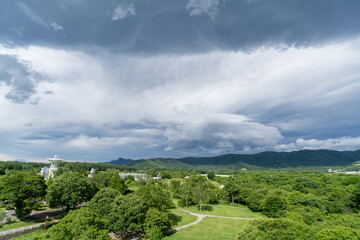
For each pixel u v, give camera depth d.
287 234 44.53
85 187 80.44
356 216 71.94
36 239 50.47
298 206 85.12
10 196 65.38
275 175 188.38
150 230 60.91
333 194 95.38
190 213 103.12
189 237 66.62
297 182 139.75
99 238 41.81
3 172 185.12
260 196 111.62
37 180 72.69
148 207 70.88
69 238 41.03
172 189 158.00
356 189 88.62
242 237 49.81
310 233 45.00
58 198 75.25
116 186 106.12
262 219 55.88
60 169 151.25
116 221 60.25
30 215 76.19
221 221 88.31
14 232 58.03
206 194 114.94
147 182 166.38
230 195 140.12
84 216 45.34
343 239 41.09
